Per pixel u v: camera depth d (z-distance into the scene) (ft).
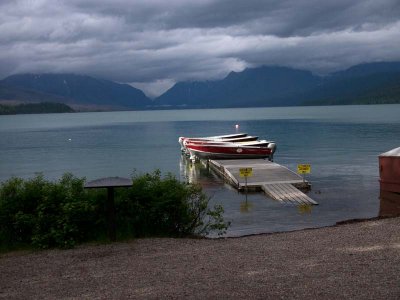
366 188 93.09
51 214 39.11
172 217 42.88
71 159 172.55
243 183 94.58
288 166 135.74
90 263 32.78
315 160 146.41
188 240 39.50
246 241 39.01
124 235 40.50
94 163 159.22
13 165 157.79
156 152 194.80
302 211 71.77
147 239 39.70
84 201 39.42
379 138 219.41
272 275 28.09
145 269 30.63
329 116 536.83
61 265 32.55
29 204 39.86
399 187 84.38
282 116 612.70
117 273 29.96
